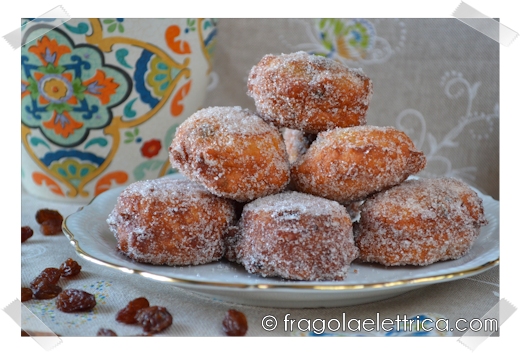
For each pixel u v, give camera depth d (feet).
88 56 1.56
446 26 1.93
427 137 2.01
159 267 1.25
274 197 1.27
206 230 1.25
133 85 1.61
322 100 1.30
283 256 1.18
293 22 2.02
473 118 1.96
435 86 1.98
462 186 1.35
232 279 1.19
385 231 1.26
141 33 1.58
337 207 1.23
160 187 1.28
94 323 1.15
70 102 1.60
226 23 2.05
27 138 1.66
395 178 1.29
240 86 2.09
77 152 1.66
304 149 1.40
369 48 1.99
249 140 1.26
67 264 1.32
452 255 1.28
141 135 1.68
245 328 1.13
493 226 1.43
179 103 1.69
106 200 1.52
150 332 1.13
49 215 1.55
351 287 1.11
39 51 1.55
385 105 2.02
